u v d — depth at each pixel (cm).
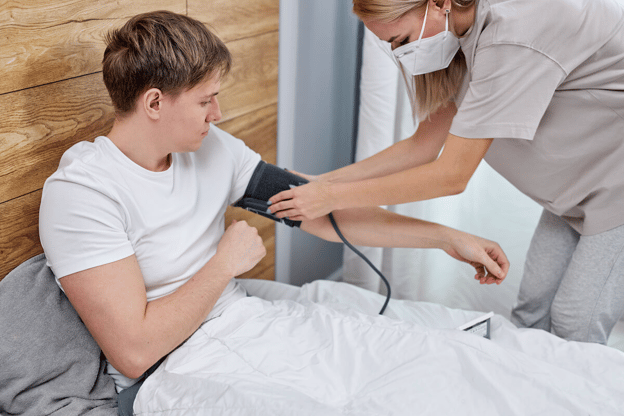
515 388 91
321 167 212
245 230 110
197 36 94
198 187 113
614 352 105
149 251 104
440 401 90
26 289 100
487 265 122
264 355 102
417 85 126
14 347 96
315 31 184
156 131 98
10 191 102
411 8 102
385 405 90
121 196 98
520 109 102
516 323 160
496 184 191
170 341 97
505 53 99
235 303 115
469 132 106
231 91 152
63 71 106
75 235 92
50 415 98
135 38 92
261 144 171
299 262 210
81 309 94
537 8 97
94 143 102
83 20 107
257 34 156
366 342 105
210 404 92
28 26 98
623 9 103
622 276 125
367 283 212
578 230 133
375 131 192
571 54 100
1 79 95
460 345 99
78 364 103
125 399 104
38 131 104
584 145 115
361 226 131
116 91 95
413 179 112
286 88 179
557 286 148
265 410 88
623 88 106
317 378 98
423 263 206
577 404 86
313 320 113
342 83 209
